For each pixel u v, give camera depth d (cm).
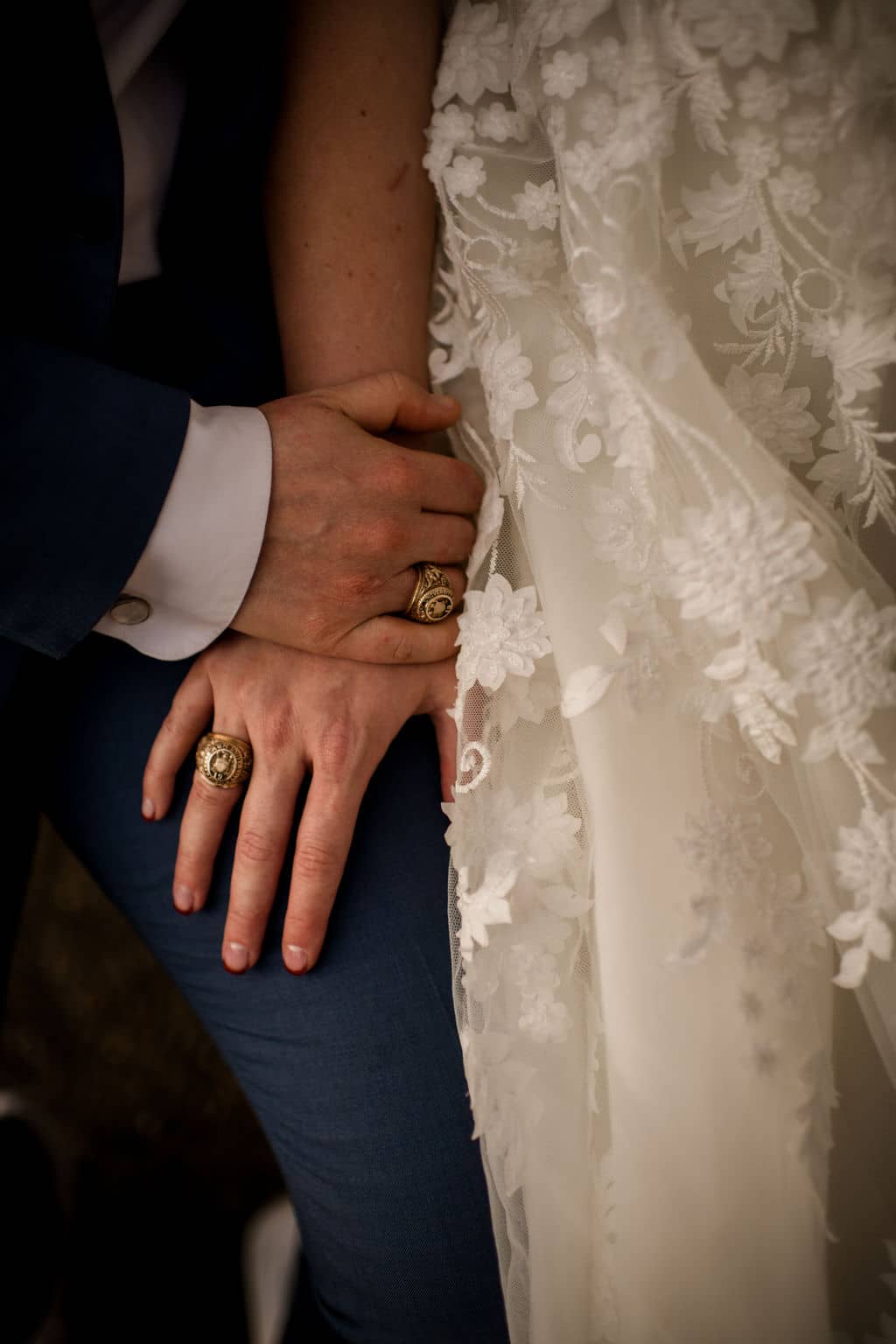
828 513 67
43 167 72
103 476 69
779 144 66
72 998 145
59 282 74
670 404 64
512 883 68
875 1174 72
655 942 65
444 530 79
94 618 73
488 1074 68
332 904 79
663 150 65
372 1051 79
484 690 72
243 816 79
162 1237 129
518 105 73
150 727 86
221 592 75
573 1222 68
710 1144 64
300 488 73
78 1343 121
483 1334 80
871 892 65
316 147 83
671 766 66
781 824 68
